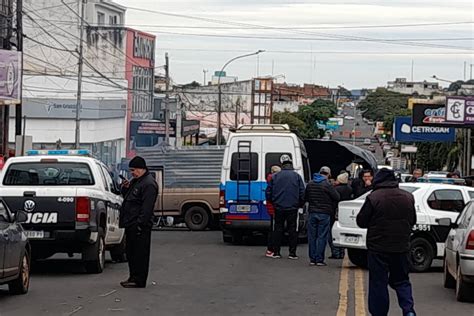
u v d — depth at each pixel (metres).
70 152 17.08
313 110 95.62
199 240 25.00
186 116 81.62
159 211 29.88
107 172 17.64
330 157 32.62
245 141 22.59
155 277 15.36
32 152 16.98
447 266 14.41
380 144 99.69
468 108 47.44
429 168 71.38
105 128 56.41
